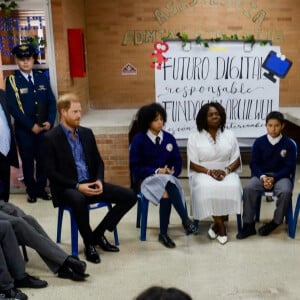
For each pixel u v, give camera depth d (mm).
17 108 3971
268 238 3252
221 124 3332
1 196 3072
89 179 3115
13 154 3605
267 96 3949
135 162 3264
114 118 4605
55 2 4129
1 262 2426
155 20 4961
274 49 3848
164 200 3123
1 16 4203
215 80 3924
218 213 3150
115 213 3064
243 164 5125
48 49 4250
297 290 2551
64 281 2701
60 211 3193
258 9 4922
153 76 5133
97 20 4977
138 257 2998
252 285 2611
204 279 2691
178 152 3346
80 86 4801
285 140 3342
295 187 4332
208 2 4906
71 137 3045
